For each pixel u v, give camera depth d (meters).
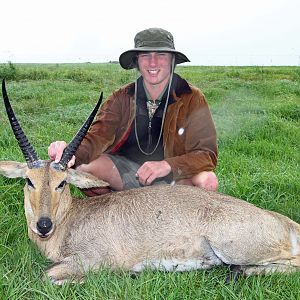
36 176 1.50
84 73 8.52
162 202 1.54
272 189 2.23
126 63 1.91
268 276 1.47
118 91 1.92
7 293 1.31
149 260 1.51
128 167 1.96
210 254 1.52
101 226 1.53
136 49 1.77
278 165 2.71
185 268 1.53
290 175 2.38
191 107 1.85
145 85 1.85
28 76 8.02
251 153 3.04
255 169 2.58
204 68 14.38
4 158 2.37
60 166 1.54
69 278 1.45
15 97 5.22
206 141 1.85
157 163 1.76
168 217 1.51
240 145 3.16
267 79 8.41
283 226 1.55
